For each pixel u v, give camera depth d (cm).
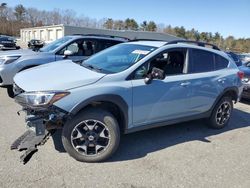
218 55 539
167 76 448
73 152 374
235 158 434
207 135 521
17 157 377
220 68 539
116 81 390
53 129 374
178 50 469
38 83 365
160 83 429
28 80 382
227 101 554
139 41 518
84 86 365
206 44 533
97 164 379
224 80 529
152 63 432
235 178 375
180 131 529
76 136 373
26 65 663
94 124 378
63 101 349
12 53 689
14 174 338
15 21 9856
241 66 955
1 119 513
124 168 374
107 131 382
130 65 414
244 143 497
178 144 467
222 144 484
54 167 361
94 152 385
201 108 507
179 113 473
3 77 644
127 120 407
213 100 522
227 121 568
